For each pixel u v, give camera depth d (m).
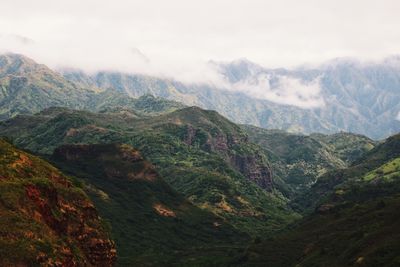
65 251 103.50
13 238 94.56
